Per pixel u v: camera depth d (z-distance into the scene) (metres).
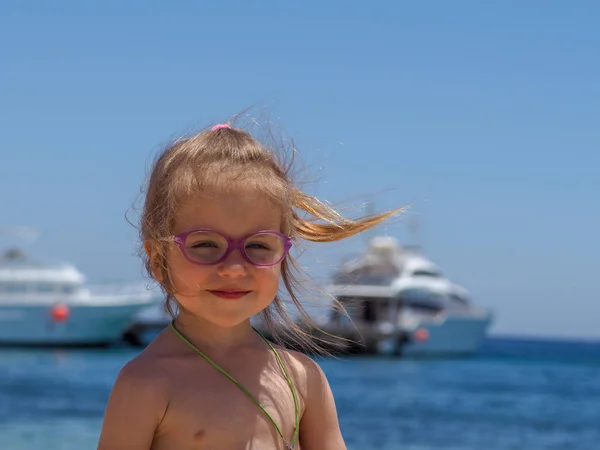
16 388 28.98
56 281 53.81
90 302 53.50
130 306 54.00
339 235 2.96
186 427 2.51
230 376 2.59
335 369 47.97
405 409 26.39
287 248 2.62
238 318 2.54
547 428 22.30
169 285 2.62
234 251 2.52
